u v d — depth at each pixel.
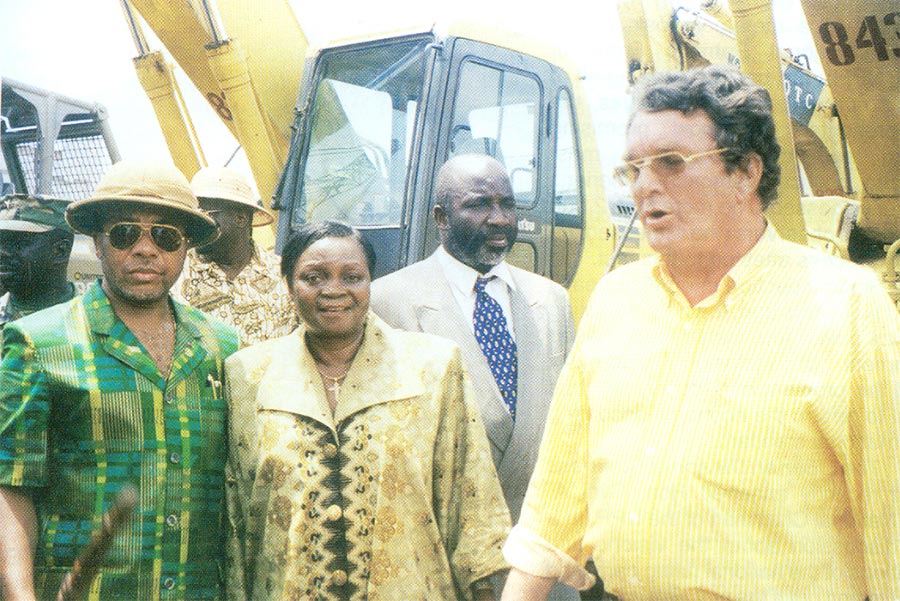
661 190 1.30
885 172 2.75
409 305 2.18
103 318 1.64
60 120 3.51
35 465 1.55
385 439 1.64
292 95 3.82
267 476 1.63
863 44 2.60
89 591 1.52
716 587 1.23
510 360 2.18
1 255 2.40
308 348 1.76
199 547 1.66
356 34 3.33
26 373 1.58
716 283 1.32
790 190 2.65
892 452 1.19
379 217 3.25
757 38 2.61
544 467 1.50
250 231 2.59
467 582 1.68
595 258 3.41
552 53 3.26
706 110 1.28
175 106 3.75
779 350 1.24
